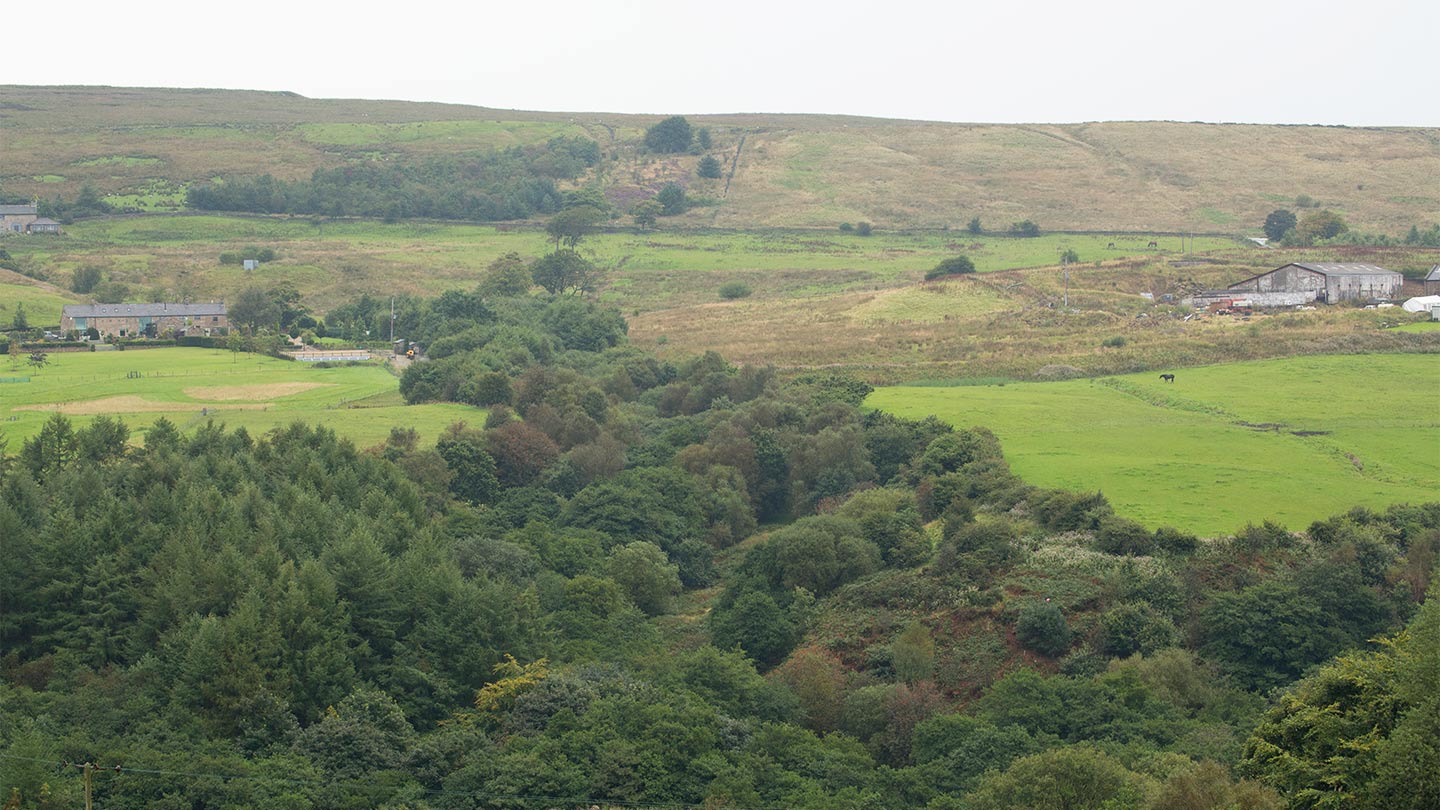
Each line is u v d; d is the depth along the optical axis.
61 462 135.75
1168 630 102.06
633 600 126.44
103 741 84.19
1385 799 58.09
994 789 73.50
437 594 105.88
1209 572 110.38
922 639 103.12
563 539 134.25
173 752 82.94
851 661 105.81
